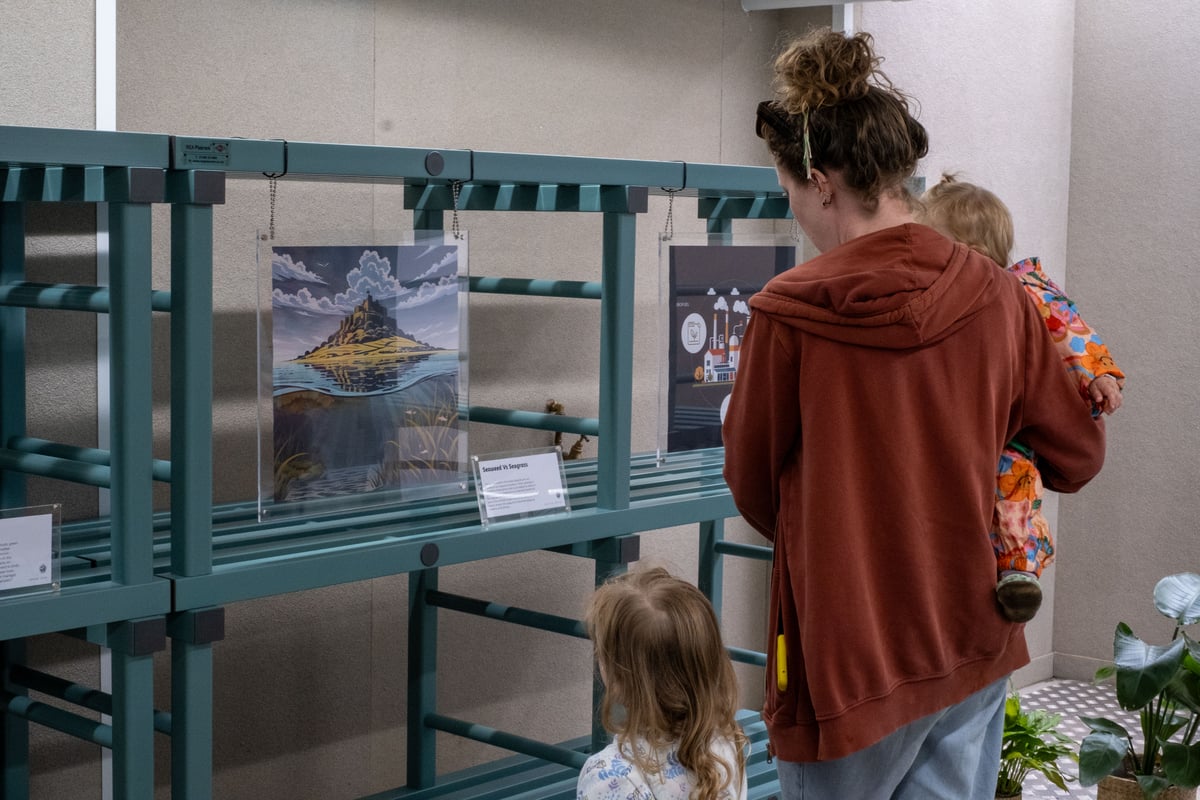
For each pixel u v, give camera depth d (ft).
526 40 11.27
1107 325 16.11
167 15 9.01
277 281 7.53
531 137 11.43
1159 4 15.52
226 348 9.59
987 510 5.50
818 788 5.49
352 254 7.88
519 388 11.66
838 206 5.66
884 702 5.29
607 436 8.70
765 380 5.47
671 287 9.77
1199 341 15.46
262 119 9.61
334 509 7.91
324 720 10.47
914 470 5.32
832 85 5.52
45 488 8.71
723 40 12.98
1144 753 11.27
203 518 6.81
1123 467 16.07
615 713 8.17
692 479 9.86
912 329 5.20
